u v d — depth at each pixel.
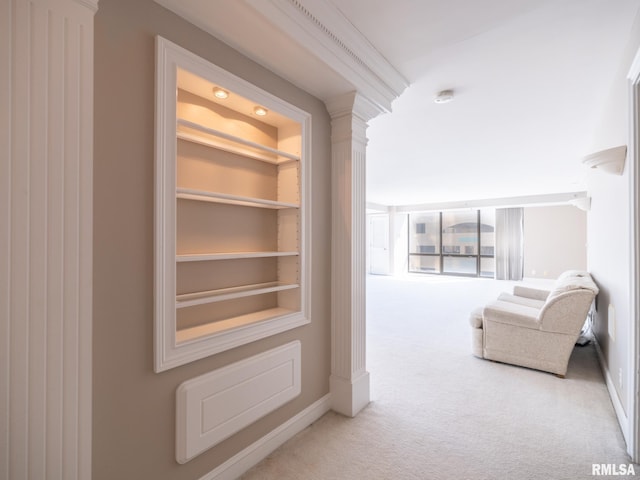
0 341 0.90
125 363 1.25
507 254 9.55
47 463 0.98
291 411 2.00
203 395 1.49
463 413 2.25
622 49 1.96
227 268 1.84
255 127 1.98
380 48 1.96
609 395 2.50
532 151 4.25
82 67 1.03
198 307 1.68
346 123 2.23
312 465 1.73
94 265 1.17
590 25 1.74
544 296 4.48
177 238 1.59
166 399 1.38
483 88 2.49
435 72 2.25
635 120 1.75
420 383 2.73
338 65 1.87
